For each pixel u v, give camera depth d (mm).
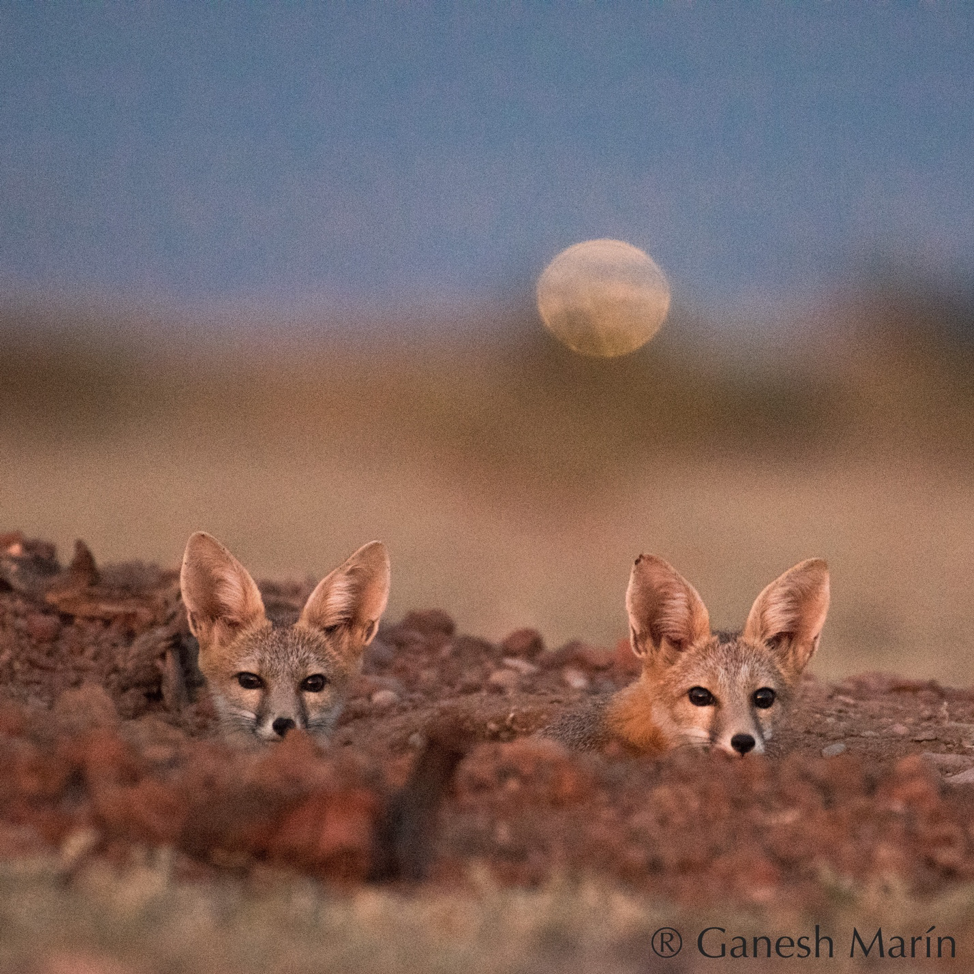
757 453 43219
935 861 7004
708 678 11641
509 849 6859
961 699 14680
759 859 6730
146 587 14094
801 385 45156
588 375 43625
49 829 6438
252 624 12742
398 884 6336
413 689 14602
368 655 15344
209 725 12781
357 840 6180
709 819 7355
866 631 21281
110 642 13492
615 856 6770
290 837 6215
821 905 6312
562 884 6238
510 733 12406
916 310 47062
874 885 6535
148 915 5441
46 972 4867
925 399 43281
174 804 6523
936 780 8328
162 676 13195
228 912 5625
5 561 14156
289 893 5871
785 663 12172
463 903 5914
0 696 12180
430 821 6527
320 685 12508
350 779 6523
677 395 43688
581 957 5555
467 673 15180
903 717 13641
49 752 7254
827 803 7652
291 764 6898
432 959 5227
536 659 15922
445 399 41031
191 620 12633
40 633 13352
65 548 23562
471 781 7641
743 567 25781
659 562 12078
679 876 6707
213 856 6289
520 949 5496
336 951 5242
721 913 6125
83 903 5484
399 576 23953
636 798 7602
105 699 9555
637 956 5617
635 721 11961
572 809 7438
